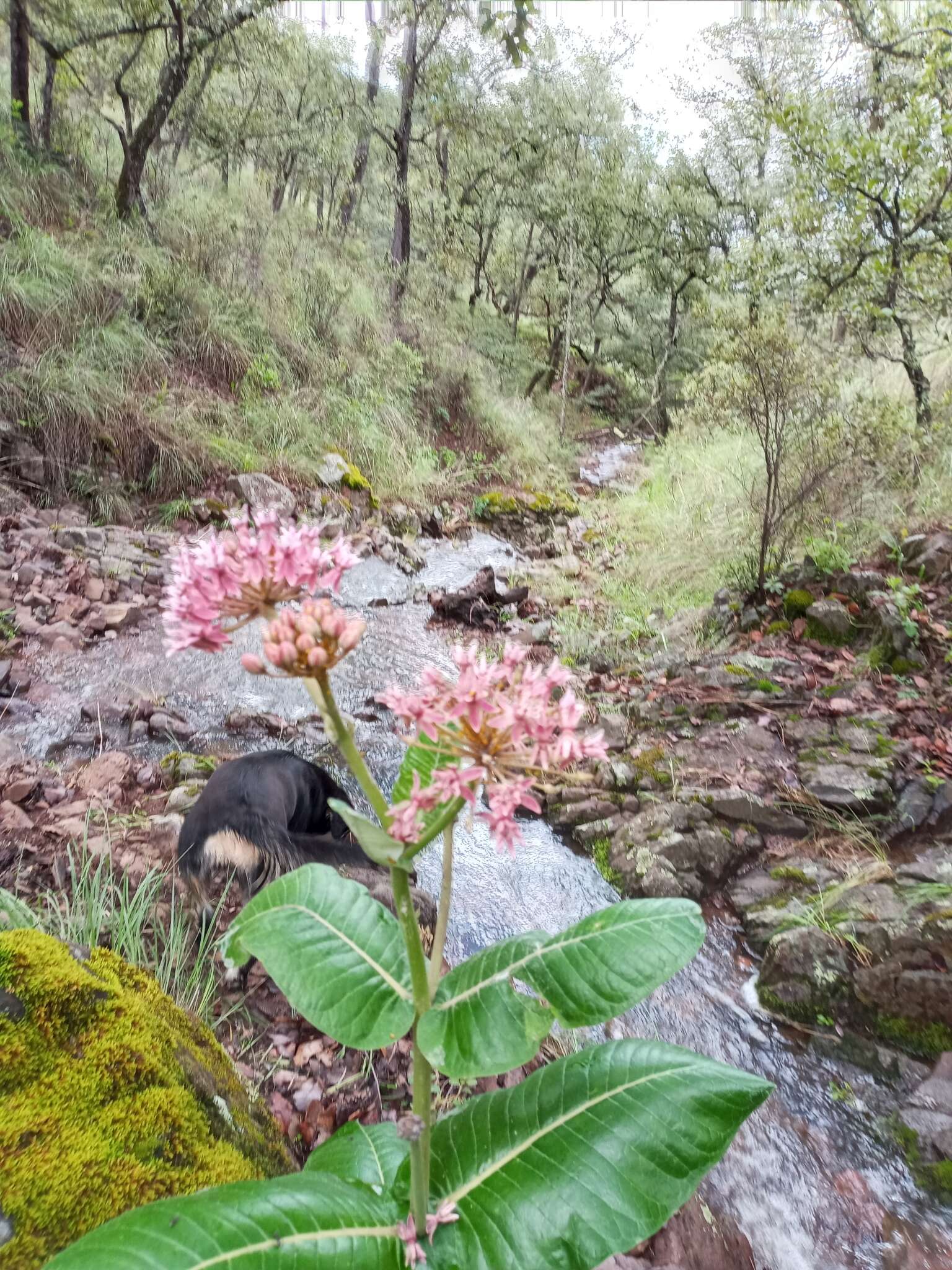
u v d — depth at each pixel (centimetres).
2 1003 149
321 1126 223
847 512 634
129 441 765
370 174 1914
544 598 726
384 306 1435
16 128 1055
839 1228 228
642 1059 126
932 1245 222
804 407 601
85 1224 126
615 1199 111
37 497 682
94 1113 142
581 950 113
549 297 2241
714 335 777
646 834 379
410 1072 246
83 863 304
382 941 118
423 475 1070
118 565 612
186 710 468
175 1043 169
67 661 498
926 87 621
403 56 1514
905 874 339
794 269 790
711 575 665
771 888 352
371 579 746
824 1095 269
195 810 295
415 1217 108
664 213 1875
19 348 754
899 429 594
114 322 855
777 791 399
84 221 996
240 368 970
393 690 101
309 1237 102
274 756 320
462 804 101
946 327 827
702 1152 115
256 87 1315
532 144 1775
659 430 1916
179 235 1077
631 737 459
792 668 499
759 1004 303
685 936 114
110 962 179
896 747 412
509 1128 122
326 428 1005
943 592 530
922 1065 274
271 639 93
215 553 96
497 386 1644
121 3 1017
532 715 94
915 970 290
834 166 672
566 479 1352
